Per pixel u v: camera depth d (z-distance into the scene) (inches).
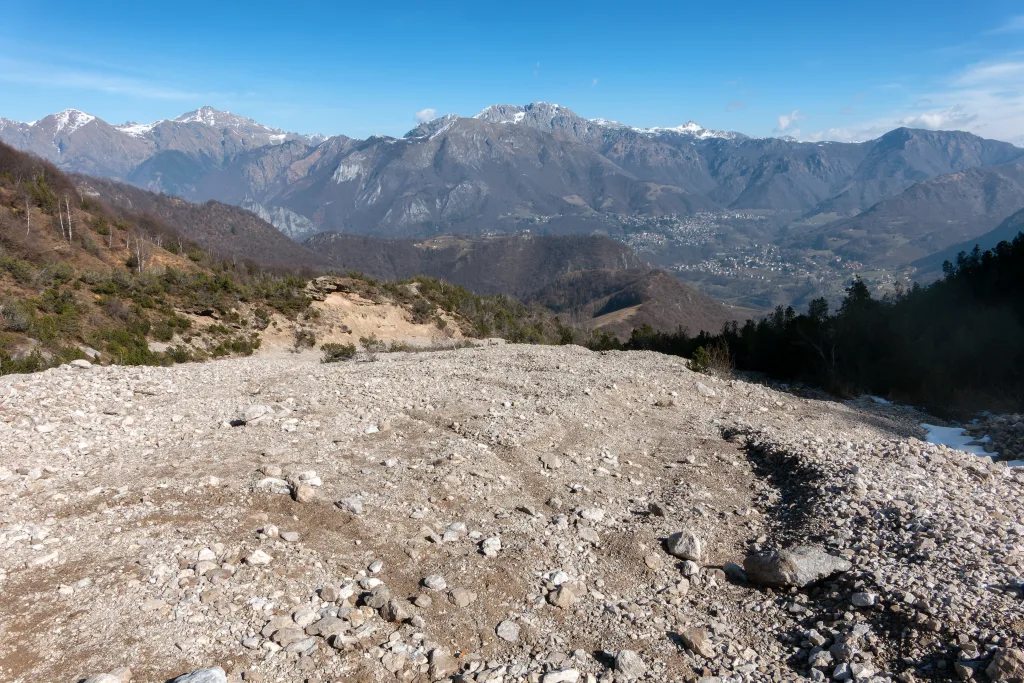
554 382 457.1
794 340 686.5
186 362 868.0
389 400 381.4
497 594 164.4
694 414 408.5
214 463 244.7
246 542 172.4
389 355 750.5
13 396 340.2
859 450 304.3
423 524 198.8
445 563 176.6
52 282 1149.1
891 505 216.4
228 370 509.4
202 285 1402.6
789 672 137.9
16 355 565.6
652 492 257.0
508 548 189.0
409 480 235.6
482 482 241.0
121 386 399.2
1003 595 155.3
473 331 1573.6
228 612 139.8
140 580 148.5
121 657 120.6
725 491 259.1
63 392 364.2
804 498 241.1
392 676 127.0
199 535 173.3
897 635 146.6
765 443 318.7
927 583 163.0
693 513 230.5
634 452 314.3
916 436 406.3
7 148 2143.2
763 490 259.8
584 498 240.1
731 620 162.7
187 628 132.1
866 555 183.6
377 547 181.3
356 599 154.4
